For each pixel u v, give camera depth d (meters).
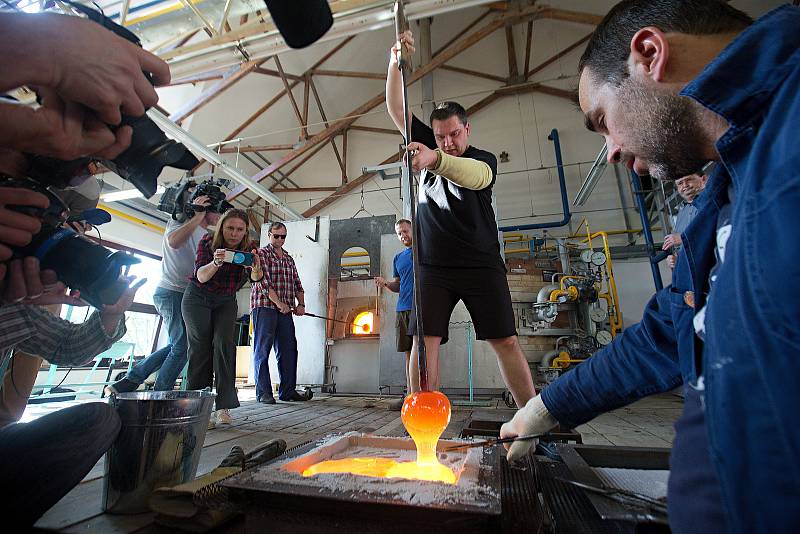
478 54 9.01
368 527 0.72
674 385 0.89
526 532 0.71
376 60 8.64
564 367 5.49
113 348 5.07
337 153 9.87
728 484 0.41
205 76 6.34
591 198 8.36
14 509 0.94
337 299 5.93
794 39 0.48
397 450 1.20
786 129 0.43
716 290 0.48
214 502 0.95
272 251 4.02
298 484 0.79
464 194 1.83
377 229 5.62
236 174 6.07
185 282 2.95
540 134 8.84
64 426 0.98
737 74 0.50
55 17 0.62
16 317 1.09
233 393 2.68
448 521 0.69
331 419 2.99
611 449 1.40
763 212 0.42
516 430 1.11
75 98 0.65
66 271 0.90
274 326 4.02
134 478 1.12
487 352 4.95
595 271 6.22
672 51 0.61
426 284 1.87
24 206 0.86
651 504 0.85
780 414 0.37
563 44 8.58
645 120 0.66
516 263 6.25
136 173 0.89
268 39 3.74
